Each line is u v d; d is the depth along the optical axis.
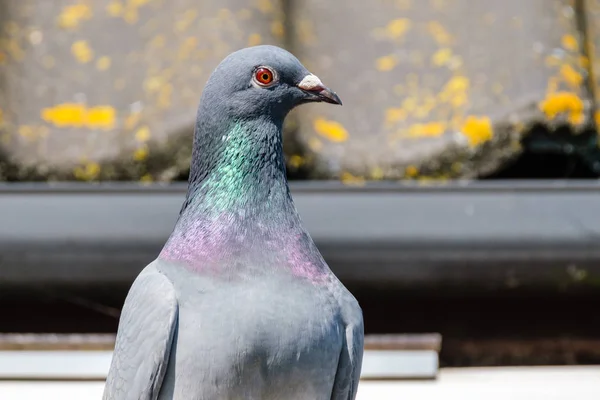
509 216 3.13
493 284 3.15
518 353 3.19
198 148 2.97
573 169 3.18
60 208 3.13
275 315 2.94
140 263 3.13
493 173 3.17
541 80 3.19
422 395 3.13
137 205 3.13
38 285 3.14
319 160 3.17
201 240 2.96
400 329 3.17
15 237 3.13
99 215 3.13
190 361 2.93
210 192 2.97
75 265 3.13
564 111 3.17
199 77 3.19
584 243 3.13
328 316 2.95
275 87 2.97
